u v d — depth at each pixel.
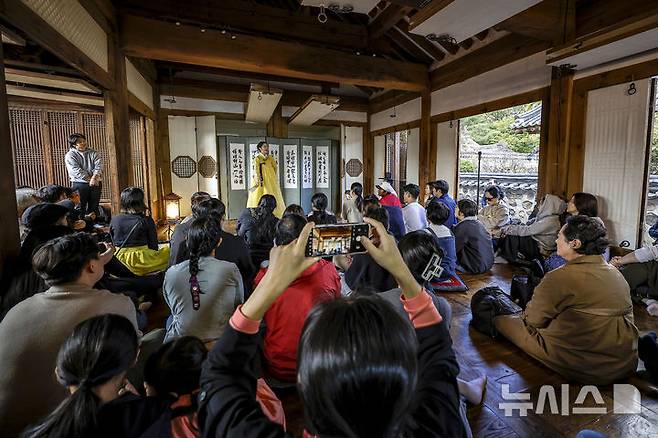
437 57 5.92
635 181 3.44
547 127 4.23
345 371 0.42
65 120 5.49
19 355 1.20
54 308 1.28
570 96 3.94
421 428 0.57
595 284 1.90
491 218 4.68
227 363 0.61
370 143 8.58
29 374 1.20
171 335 1.83
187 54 4.50
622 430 1.63
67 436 0.75
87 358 0.88
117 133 4.12
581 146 3.87
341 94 8.36
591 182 3.80
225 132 7.84
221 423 0.57
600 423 1.68
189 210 7.20
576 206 3.43
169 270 1.84
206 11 5.00
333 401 0.43
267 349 1.81
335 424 0.44
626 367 1.92
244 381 0.62
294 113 7.29
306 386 0.46
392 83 5.91
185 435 1.03
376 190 8.45
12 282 1.86
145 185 6.14
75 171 4.32
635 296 3.00
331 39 5.79
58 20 2.70
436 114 6.11
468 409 1.77
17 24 2.10
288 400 1.81
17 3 2.11
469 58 5.36
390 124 7.75
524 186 6.68
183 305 1.79
